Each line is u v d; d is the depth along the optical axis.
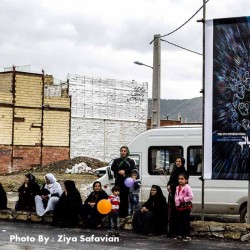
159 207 14.26
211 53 13.56
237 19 13.35
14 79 51.28
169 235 13.82
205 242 13.08
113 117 59.28
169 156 17.70
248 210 13.92
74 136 55.72
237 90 13.38
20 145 51.44
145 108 62.34
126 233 14.45
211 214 17.91
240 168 13.39
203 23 13.62
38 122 52.84
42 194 16.81
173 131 17.70
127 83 60.72
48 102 53.62
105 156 58.44
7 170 50.44
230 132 13.46
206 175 13.67
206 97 13.63
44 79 53.72
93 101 57.59
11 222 16.70
